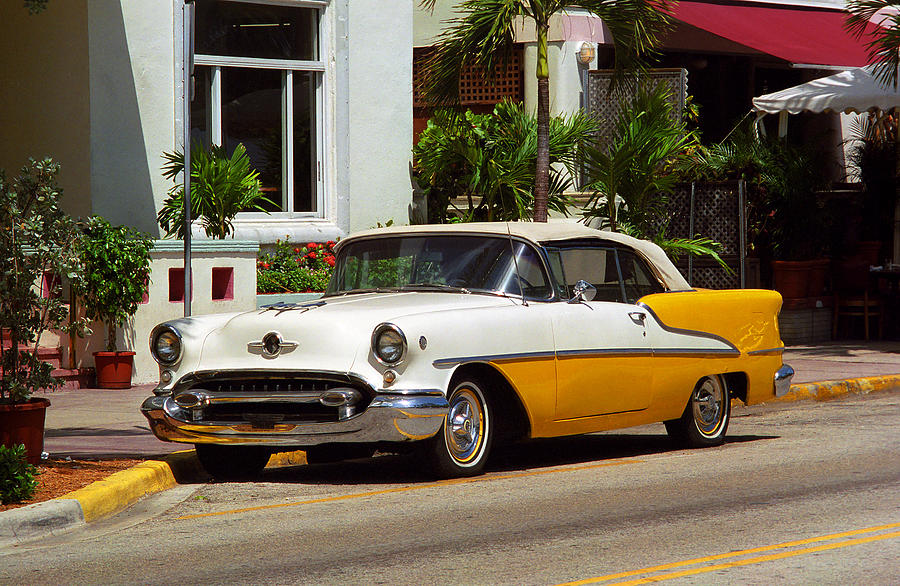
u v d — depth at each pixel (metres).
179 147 18.56
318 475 11.16
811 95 22.34
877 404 16.20
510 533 8.33
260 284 18.77
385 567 7.42
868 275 23.25
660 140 19.44
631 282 11.95
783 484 10.10
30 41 18.30
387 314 10.23
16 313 10.12
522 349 10.58
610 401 11.34
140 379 16.38
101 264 15.55
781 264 22.56
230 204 17.30
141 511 9.54
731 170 22.33
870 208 24.77
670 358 11.86
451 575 7.19
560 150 20.05
